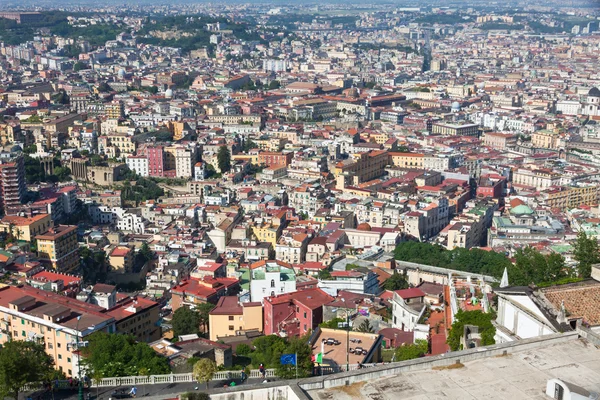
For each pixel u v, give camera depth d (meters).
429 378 149.75
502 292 195.62
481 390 144.62
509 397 141.88
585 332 166.50
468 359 157.12
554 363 155.12
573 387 138.75
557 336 165.00
